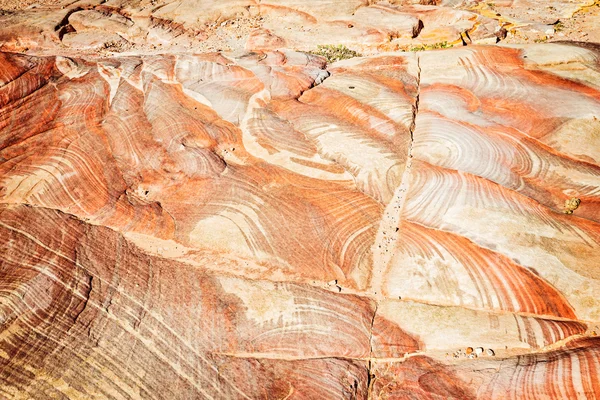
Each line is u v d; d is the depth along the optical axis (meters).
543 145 8.12
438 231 6.65
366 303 5.92
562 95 9.22
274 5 15.60
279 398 4.98
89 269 6.09
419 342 5.48
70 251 6.33
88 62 11.23
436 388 4.97
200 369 5.12
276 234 6.79
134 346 5.19
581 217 6.77
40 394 4.57
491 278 5.95
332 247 6.59
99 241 6.67
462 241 6.44
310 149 8.40
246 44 13.79
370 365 5.32
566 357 4.94
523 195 7.14
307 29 14.38
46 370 4.76
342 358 5.36
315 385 5.08
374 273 6.26
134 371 4.94
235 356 5.32
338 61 12.04
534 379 4.79
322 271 6.30
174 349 5.25
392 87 10.15
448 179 7.53
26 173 7.90
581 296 5.66
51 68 10.74
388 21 13.90
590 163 7.69
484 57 10.85
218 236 6.80
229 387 5.00
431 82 10.33
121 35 15.04
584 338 5.29
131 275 6.15
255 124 9.08
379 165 7.95
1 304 5.21
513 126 8.58
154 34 14.88
